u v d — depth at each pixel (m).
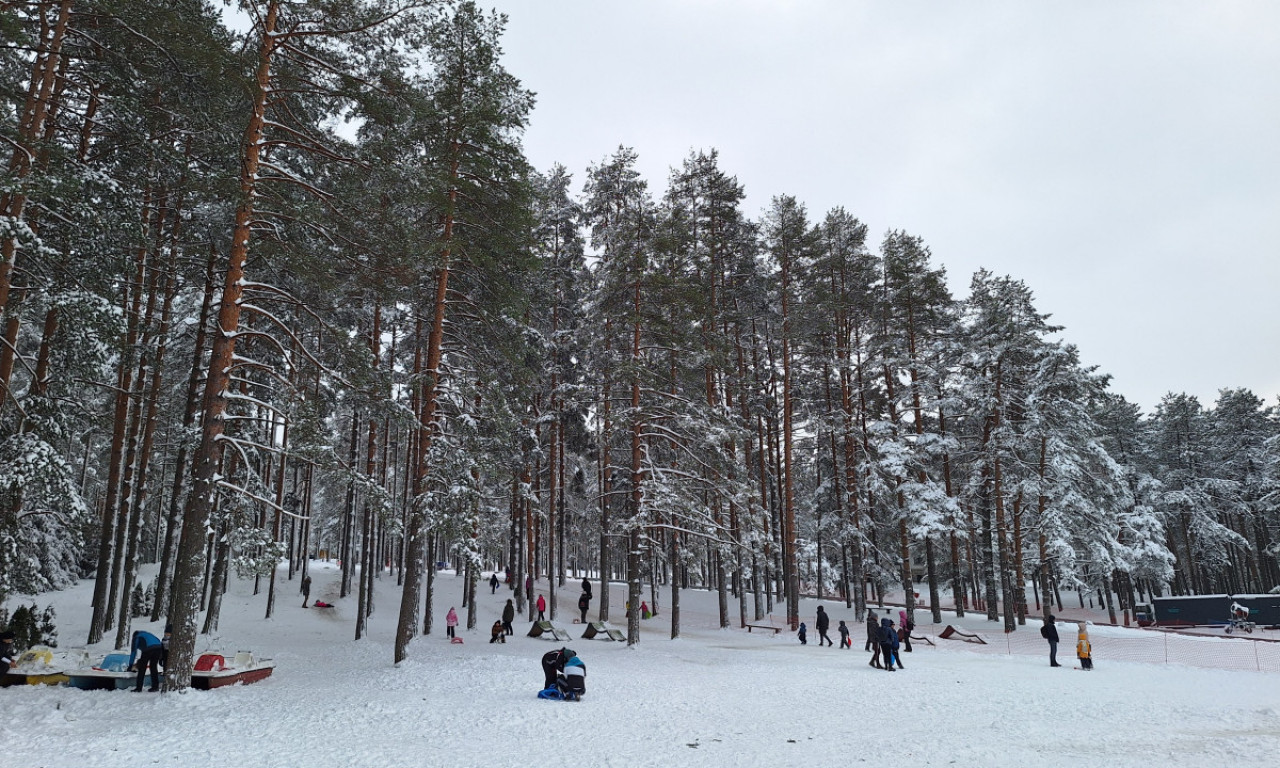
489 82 18.91
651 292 25.25
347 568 37.44
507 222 19.97
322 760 8.41
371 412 16.97
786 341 32.00
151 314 19.97
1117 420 52.94
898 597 60.38
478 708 12.09
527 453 31.33
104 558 20.05
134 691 12.32
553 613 32.34
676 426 26.98
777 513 40.62
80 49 13.55
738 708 12.88
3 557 13.76
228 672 13.38
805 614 37.56
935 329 36.91
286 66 14.67
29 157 11.79
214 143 13.99
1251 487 53.03
